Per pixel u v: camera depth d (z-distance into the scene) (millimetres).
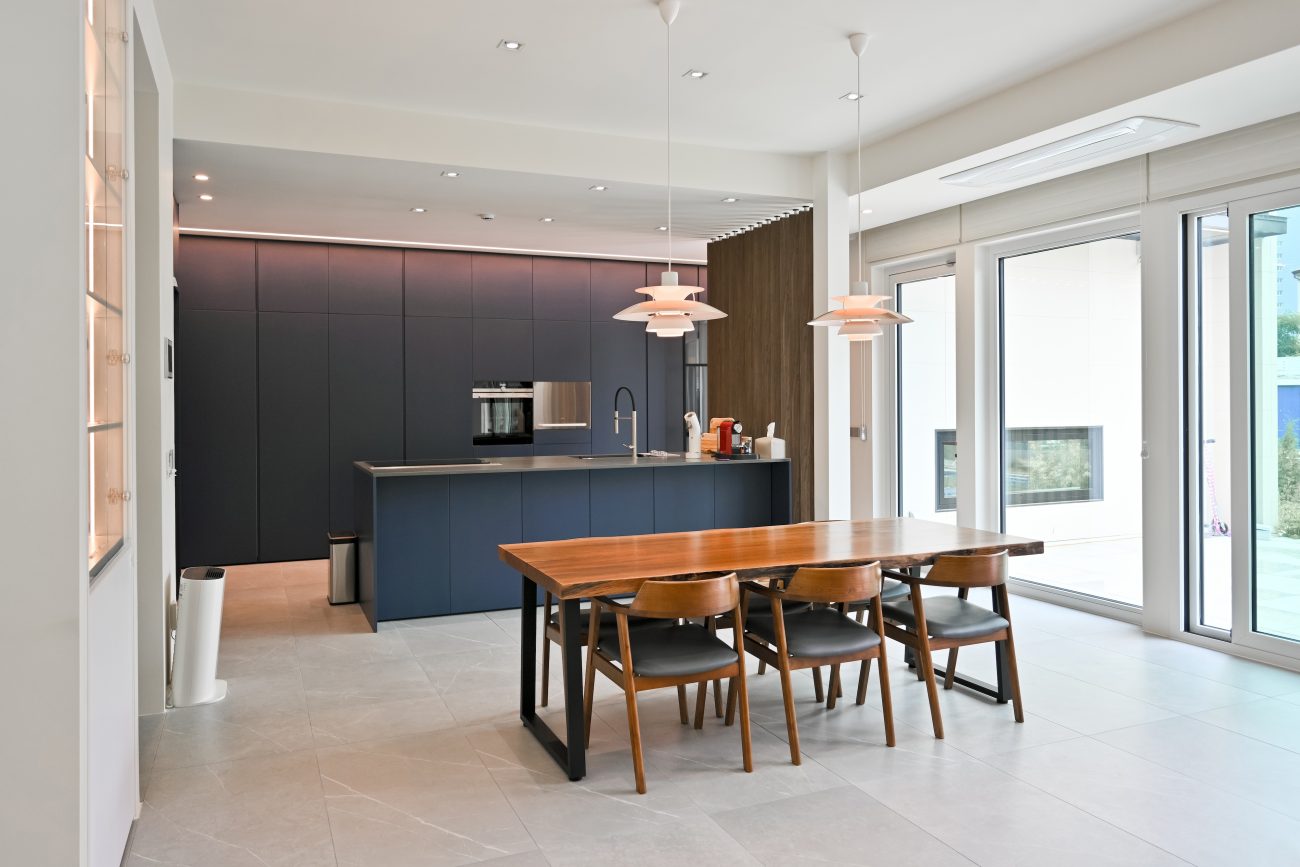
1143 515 5012
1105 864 2486
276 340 7301
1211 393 4723
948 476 6711
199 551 7082
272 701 3881
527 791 2979
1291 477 4301
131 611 2691
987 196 5965
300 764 3201
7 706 1842
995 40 4059
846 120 5211
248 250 7215
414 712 3752
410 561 5352
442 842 2623
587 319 8445
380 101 4824
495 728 3568
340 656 4582
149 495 3721
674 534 4102
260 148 4711
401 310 7719
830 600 3264
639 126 5301
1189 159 4648
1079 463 5629
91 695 2035
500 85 4594
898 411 7203
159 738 3447
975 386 6180
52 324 1855
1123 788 2977
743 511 6324
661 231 7062
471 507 5496
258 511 7254
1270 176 4277
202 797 2924
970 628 3561
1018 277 6043
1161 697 3898
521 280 8172
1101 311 5414
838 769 3146
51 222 1854
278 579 6609
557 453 8344
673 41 4055
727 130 5387
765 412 6688
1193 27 3766
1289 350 4281
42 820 1864
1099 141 4547
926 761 3215
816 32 3961
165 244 3918
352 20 3809
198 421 7062
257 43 4043
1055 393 5777
